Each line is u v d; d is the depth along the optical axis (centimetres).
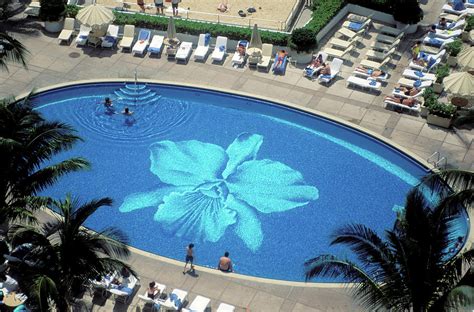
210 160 3891
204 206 3622
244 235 3475
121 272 3103
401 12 4747
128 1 5059
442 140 3994
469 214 3444
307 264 2606
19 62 4456
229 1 5084
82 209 2736
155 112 4203
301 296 3145
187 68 4491
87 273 2722
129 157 3903
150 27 4697
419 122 4109
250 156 3928
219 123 4144
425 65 4444
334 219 3569
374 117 4141
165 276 3222
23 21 4838
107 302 3080
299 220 3556
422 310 2442
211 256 3369
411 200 2489
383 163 3897
